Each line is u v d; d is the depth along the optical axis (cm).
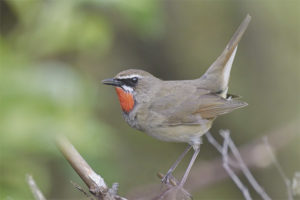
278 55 1608
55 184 1296
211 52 1595
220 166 1175
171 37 1581
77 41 1093
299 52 1600
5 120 931
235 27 1598
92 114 1084
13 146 934
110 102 1548
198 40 1598
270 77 1606
